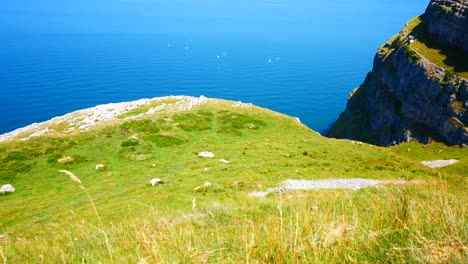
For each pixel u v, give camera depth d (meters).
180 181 38.50
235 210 16.81
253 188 34.09
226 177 38.81
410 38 148.62
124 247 9.06
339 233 6.12
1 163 47.38
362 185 35.31
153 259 5.34
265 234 7.02
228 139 58.97
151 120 64.19
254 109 78.62
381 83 163.88
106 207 30.72
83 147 53.25
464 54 123.81
